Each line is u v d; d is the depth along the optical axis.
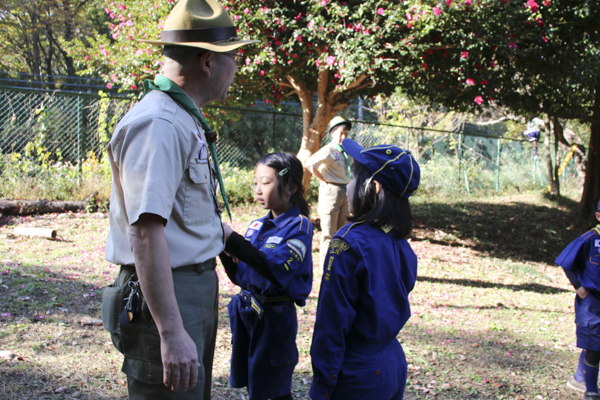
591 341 3.51
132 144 1.50
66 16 22.41
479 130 21.77
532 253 10.41
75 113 10.39
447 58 7.67
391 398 1.98
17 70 24.11
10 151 9.92
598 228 3.59
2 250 6.17
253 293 2.41
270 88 9.44
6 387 2.78
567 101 10.46
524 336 5.04
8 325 3.71
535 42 7.93
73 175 9.49
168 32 1.71
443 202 14.40
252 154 14.00
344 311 1.83
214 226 1.77
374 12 7.09
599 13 8.02
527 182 18.67
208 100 1.81
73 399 2.76
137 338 1.59
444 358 4.19
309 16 7.16
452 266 8.27
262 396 2.38
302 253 2.30
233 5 7.39
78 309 4.30
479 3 6.78
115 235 1.66
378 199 1.95
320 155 5.86
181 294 1.61
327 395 1.82
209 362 1.88
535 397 3.59
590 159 13.38
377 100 16.70
